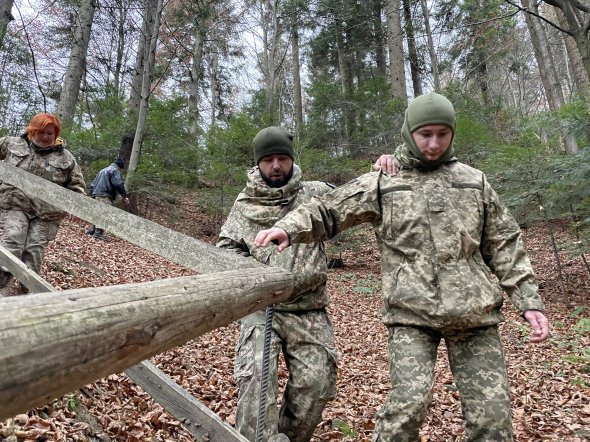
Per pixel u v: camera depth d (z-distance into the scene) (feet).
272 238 6.91
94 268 22.41
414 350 6.90
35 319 2.21
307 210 7.34
